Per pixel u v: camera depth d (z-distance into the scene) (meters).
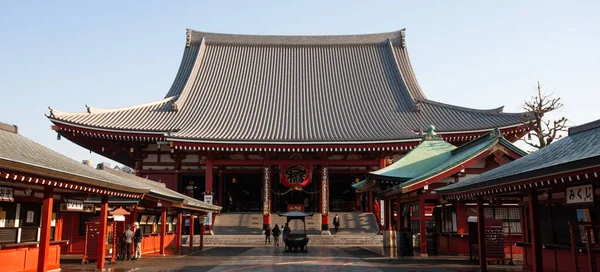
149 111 58.50
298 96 64.31
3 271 17.89
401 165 34.38
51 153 19.23
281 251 35.25
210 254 32.38
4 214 18.33
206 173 53.16
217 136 52.06
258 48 73.81
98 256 22.58
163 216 30.77
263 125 56.34
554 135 42.50
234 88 65.75
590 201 15.58
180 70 70.75
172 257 29.62
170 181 56.28
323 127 55.91
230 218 53.66
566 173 13.98
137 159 56.41
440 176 27.84
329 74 69.19
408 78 69.12
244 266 24.53
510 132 50.03
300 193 66.69
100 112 55.03
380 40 75.12
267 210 51.97
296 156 54.56
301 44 74.00
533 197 17.50
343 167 56.81
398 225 33.94
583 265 17.81
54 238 21.88
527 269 21.56
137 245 27.69
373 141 51.00
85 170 19.64
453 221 30.83
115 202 26.33
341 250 36.31
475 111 56.12
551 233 20.00
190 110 59.72
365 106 61.62
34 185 19.92
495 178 17.33
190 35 74.56
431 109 59.41
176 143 51.03
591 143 15.80
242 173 60.25
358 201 60.47
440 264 25.12
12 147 16.20
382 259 28.11
